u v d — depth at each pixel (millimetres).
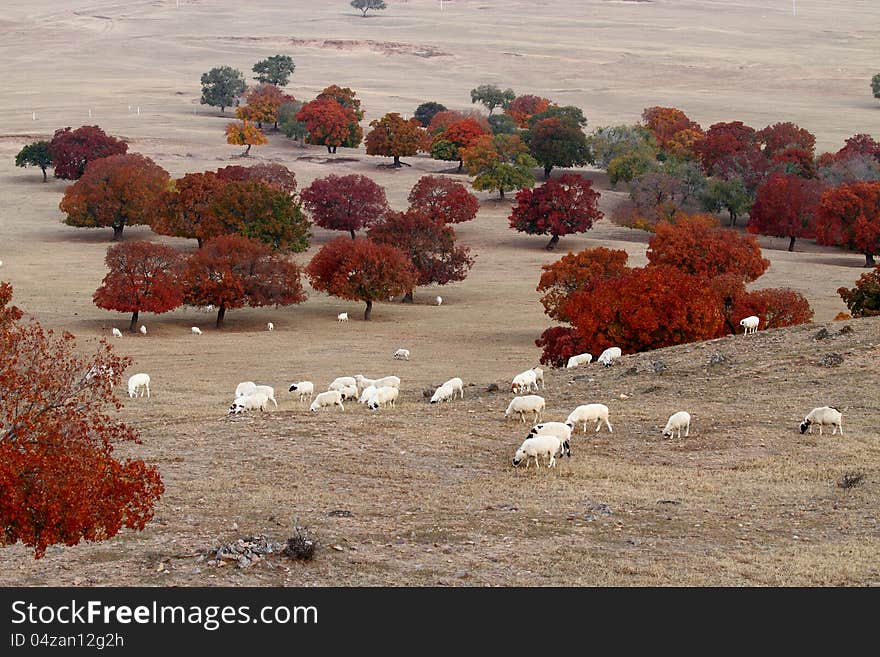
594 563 38688
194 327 136500
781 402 65562
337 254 148500
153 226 199250
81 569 37250
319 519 43719
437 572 37438
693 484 50094
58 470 33031
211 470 52500
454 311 155625
